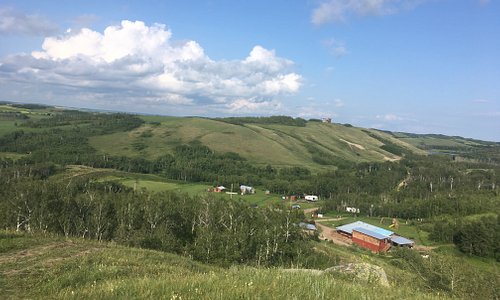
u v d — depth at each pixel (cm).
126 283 989
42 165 12800
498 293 2773
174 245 5344
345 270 1476
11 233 2350
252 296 827
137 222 6044
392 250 9019
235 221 6569
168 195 7956
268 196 15025
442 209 12988
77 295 916
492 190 14862
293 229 6438
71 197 6128
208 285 916
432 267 3080
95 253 1992
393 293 1086
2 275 1460
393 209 13875
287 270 1448
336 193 16350
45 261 1716
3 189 7525
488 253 9131
